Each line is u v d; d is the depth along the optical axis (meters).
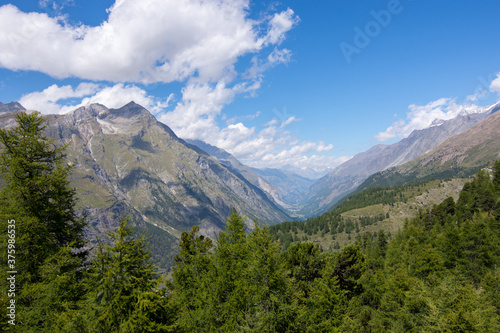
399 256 75.25
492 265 55.94
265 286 26.11
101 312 17.41
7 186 26.09
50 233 27.55
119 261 18.03
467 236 64.12
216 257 30.61
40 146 28.12
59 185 28.09
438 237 76.69
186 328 24.16
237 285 27.44
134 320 17.05
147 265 19.42
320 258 51.38
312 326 31.83
